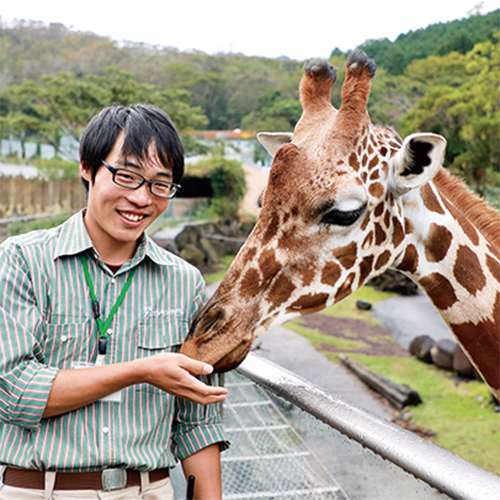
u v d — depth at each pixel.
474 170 14.94
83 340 1.47
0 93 30.50
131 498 1.45
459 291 2.09
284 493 1.66
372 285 15.30
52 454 1.41
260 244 1.85
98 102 24.88
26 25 53.94
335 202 1.79
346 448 1.39
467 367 8.55
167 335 1.57
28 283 1.43
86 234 1.49
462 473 1.04
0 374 1.33
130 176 1.42
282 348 10.42
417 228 2.03
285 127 30.00
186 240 22.36
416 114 16.23
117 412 1.47
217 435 1.64
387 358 9.93
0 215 17.02
